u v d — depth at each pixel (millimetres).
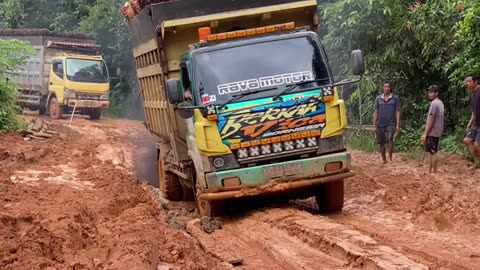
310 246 9188
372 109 21188
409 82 20625
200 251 9219
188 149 12352
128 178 14953
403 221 10906
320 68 11391
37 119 26188
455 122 19375
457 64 17312
